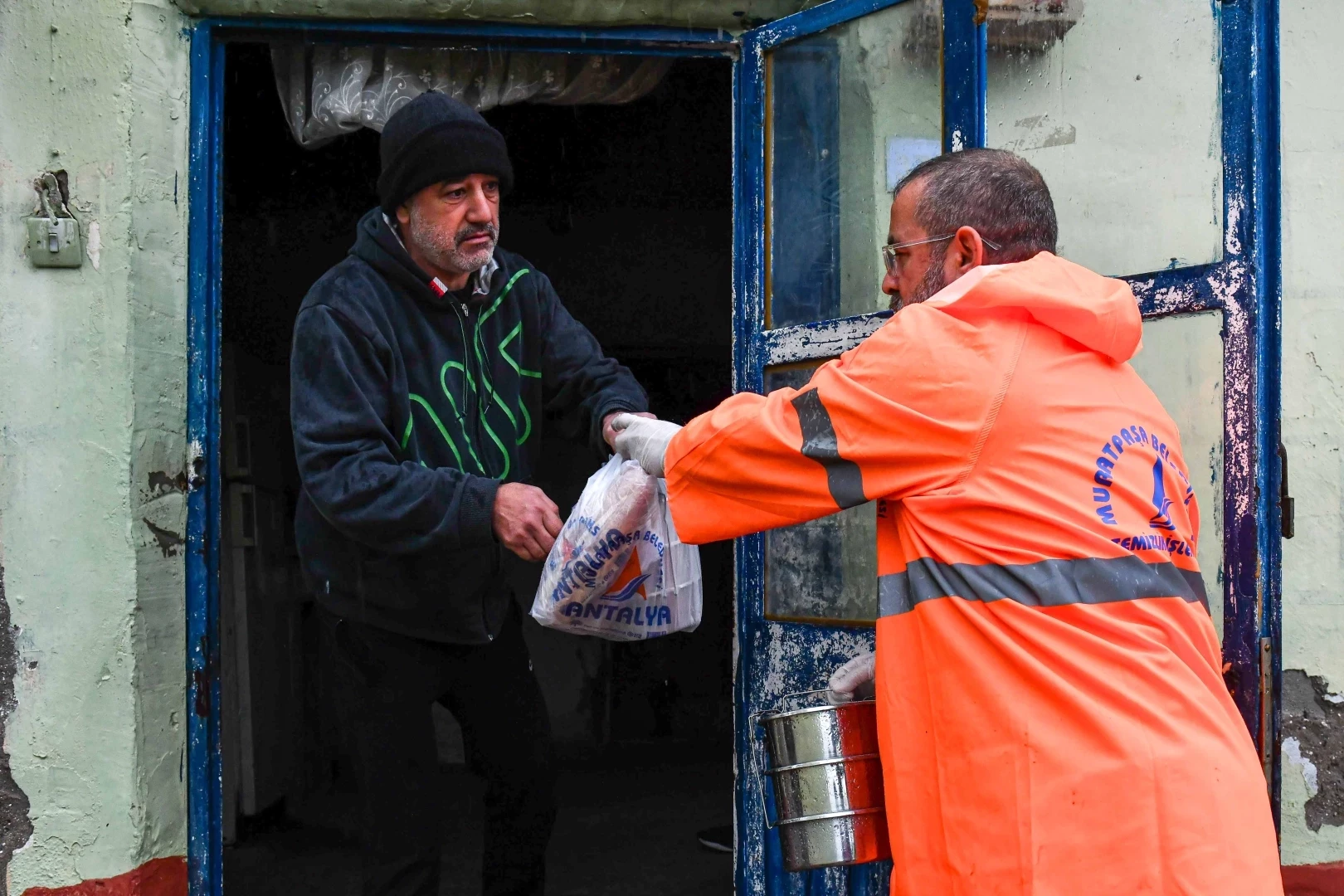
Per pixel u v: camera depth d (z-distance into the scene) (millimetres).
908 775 1469
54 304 2471
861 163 2520
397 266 2346
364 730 2375
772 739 1707
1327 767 2855
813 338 2572
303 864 4344
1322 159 2883
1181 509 1567
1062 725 1366
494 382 2492
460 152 2264
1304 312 2867
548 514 2174
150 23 2555
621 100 3113
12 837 2424
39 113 2484
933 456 1460
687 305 6375
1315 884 2834
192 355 2629
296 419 2242
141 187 2525
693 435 1640
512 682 2564
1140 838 1314
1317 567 2859
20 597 2443
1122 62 2223
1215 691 1479
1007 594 1410
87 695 2438
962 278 1554
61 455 2457
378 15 2676
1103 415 1491
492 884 2566
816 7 2607
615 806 5273
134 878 2430
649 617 2260
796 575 2637
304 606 5652
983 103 2293
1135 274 2205
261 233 5410
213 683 2619
